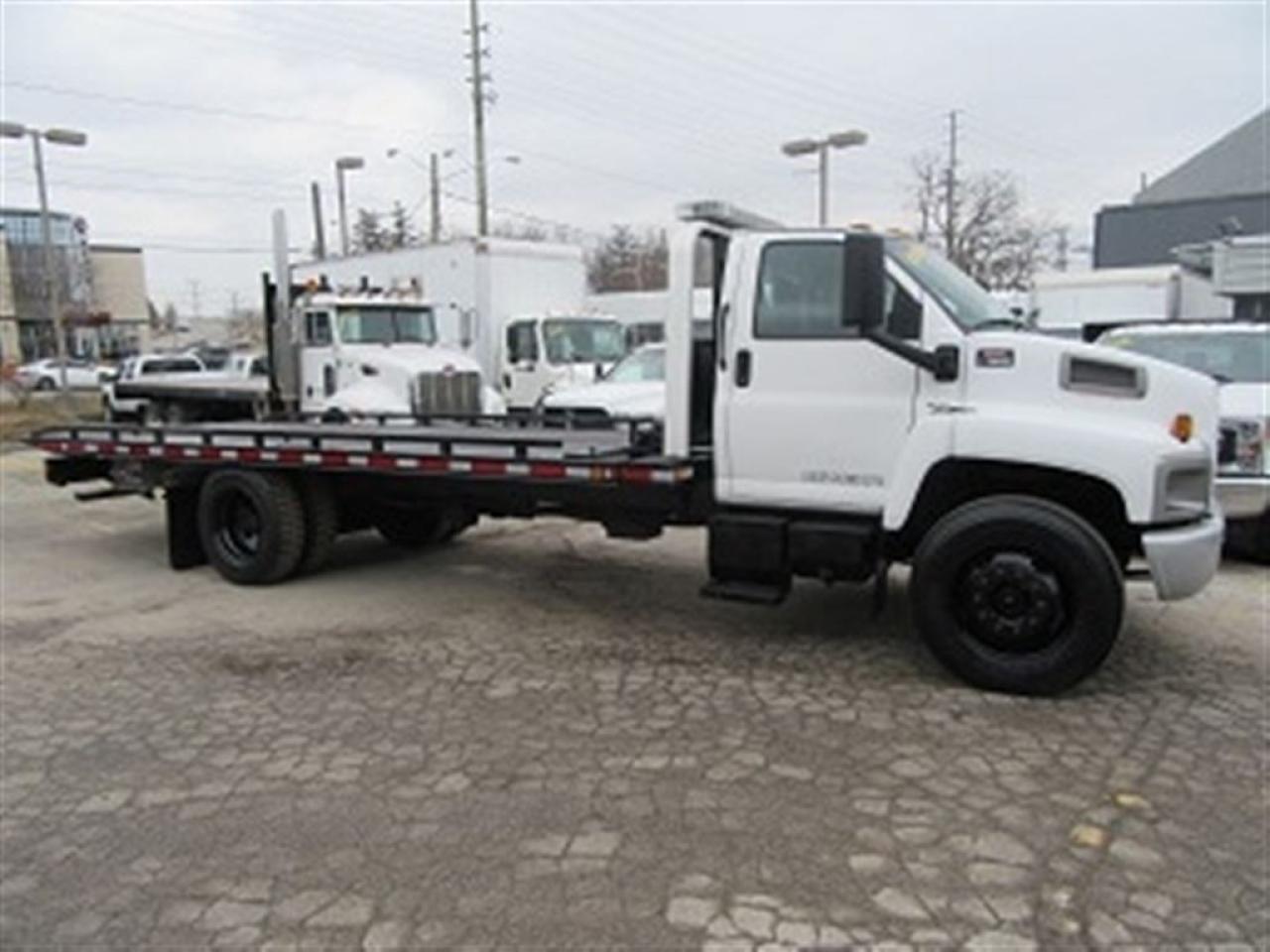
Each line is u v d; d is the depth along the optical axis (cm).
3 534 988
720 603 685
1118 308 2291
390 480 742
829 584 641
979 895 321
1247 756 426
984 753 430
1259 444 756
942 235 4341
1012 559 490
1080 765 418
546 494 661
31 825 376
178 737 459
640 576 772
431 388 1317
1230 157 3888
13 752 445
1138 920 307
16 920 314
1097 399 491
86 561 855
